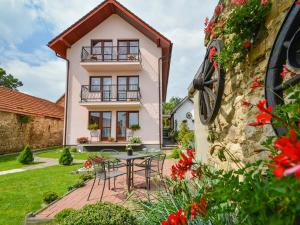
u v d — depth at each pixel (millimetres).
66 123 14414
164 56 14773
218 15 3021
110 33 15094
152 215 2316
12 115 13875
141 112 14594
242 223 937
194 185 2283
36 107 17156
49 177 7152
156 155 5324
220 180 1077
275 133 1616
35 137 16188
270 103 1792
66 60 14805
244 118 2344
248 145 2244
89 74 14789
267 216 797
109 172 5074
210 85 3533
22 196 5172
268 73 1838
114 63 13992
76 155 12398
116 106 14477
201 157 4559
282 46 1717
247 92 2297
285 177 629
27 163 9953
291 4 1685
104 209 2449
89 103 13891
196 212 1303
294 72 1621
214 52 2822
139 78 14820
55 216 3324
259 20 2023
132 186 5379
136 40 15164
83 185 5973
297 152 571
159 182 4348
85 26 14539
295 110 1089
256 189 839
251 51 2207
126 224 2332
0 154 12820
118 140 14492
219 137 3246
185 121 23922
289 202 702
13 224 3641
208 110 3496
